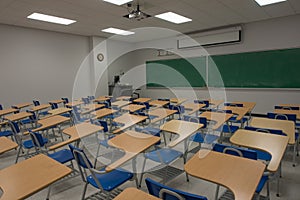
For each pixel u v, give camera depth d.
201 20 5.95
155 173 2.77
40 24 5.92
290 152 3.48
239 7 4.86
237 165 1.64
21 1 4.04
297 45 5.72
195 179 2.77
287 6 4.91
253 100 6.62
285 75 5.98
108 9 4.66
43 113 5.52
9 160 3.56
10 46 6.00
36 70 6.60
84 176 2.35
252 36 6.41
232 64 6.92
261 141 2.25
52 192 2.54
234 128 3.82
